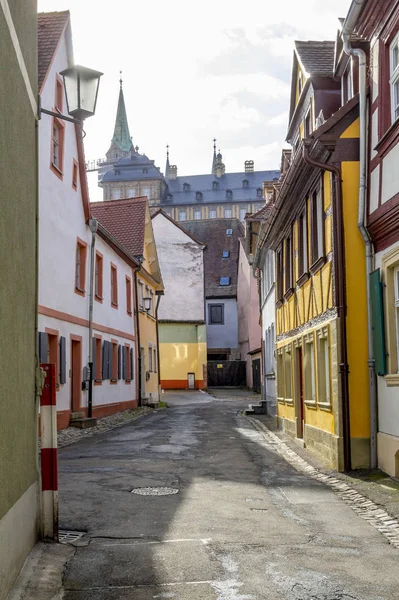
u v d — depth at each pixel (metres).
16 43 5.29
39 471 6.29
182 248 52.62
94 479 10.11
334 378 11.31
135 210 33.75
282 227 18.17
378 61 10.48
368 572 5.54
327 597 4.90
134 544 6.32
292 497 8.98
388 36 10.09
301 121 16.02
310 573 5.48
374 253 10.88
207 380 52.81
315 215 13.62
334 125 11.36
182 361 51.41
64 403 19.11
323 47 15.84
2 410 4.48
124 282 29.14
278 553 6.08
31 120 6.19
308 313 14.23
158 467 11.53
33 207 6.25
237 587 5.11
